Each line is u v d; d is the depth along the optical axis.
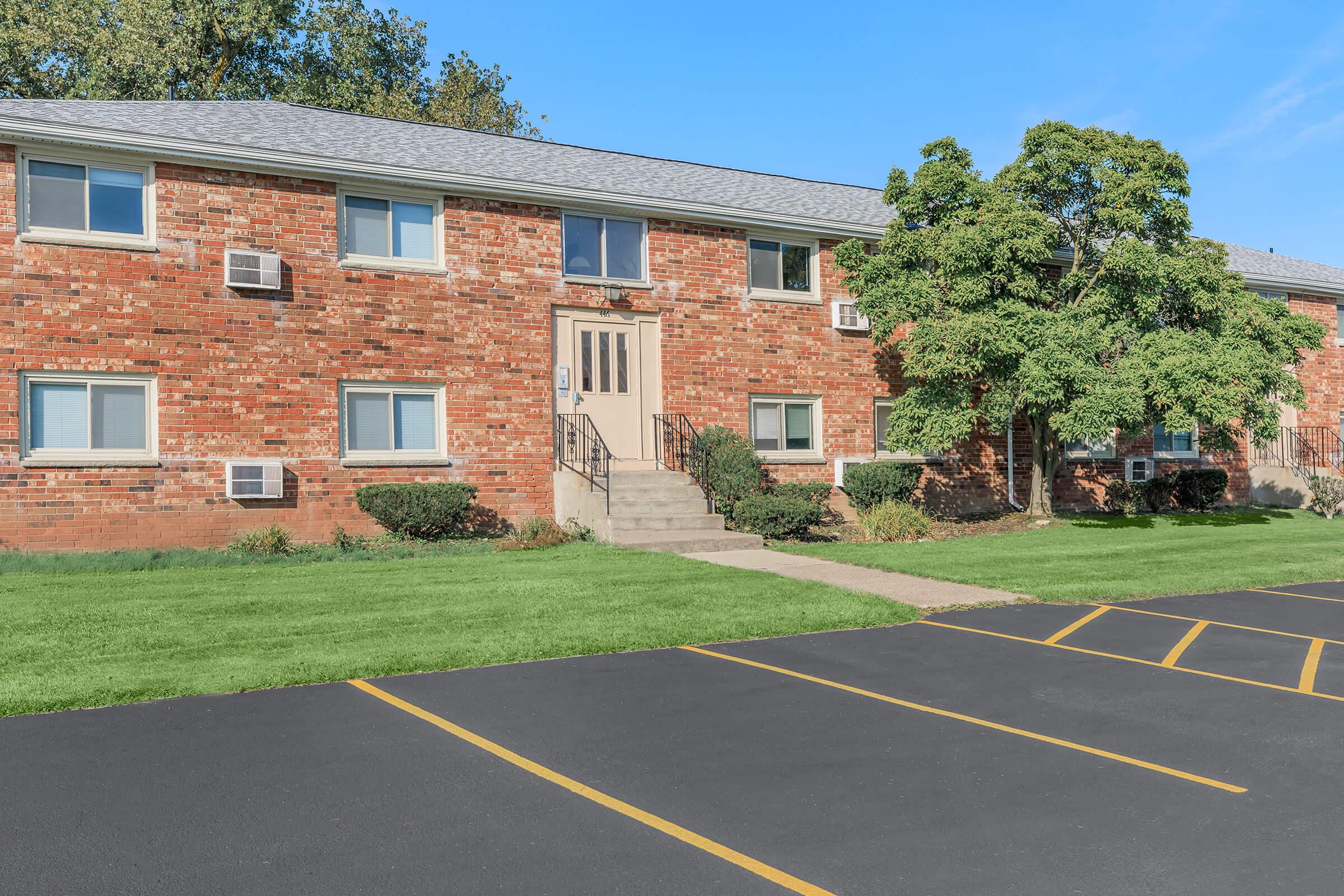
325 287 15.74
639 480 17.27
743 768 5.82
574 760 5.93
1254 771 5.79
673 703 7.22
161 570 13.13
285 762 5.87
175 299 14.71
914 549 15.80
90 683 7.49
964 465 21.50
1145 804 5.26
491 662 8.47
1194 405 17.11
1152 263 18.00
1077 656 8.85
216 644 8.82
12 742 6.20
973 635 9.80
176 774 5.64
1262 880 4.35
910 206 18.84
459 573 12.86
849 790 5.45
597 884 4.30
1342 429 27.22
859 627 10.19
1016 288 18.12
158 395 14.59
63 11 30.31
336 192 15.91
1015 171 19.00
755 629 9.78
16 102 15.15
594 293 17.86
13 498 13.73
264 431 15.25
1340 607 11.41
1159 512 23.19
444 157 17.61
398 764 5.84
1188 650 9.12
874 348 20.72
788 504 16.91
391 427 16.27
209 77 35.38
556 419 17.52
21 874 4.36
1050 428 20.47
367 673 7.99
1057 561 14.57
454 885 4.28
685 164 23.00
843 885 4.31
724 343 19.08
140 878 4.32
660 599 11.17
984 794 5.39
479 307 16.89
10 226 13.78
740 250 19.33
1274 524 20.45
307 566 13.59
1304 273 27.44
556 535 16.03
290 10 35.72
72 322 14.09
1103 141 18.75
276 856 4.56
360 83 39.31
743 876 4.39
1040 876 4.39
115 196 14.52
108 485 14.26
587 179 18.47
